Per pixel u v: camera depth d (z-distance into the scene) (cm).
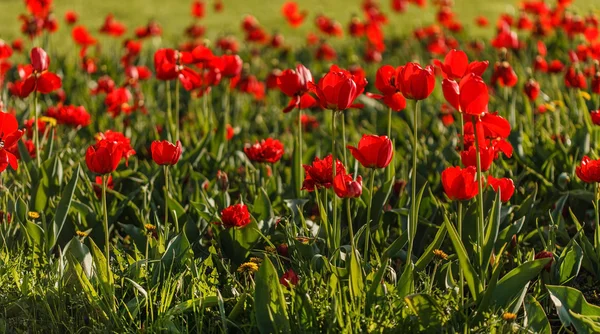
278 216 646
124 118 959
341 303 454
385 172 671
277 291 459
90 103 1080
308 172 519
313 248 550
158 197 691
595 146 737
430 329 452
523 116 941
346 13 2573
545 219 705
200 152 761
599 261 571
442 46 1341
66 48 1734
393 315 456
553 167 748
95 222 625
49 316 502
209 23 2380
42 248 573
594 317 466
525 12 1410
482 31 2139
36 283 520
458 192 473
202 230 634
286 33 2205
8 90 1062
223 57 793
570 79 819
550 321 537
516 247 594
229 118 1048
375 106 1085
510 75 812
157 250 544
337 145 874
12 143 516
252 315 472
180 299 509
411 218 491
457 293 478
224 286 525
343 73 509
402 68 479
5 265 538
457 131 907
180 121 994
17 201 612
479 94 436
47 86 667
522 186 766
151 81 1225
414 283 523
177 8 2670
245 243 580
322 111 1100
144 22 2395
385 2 2759
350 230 473
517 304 475
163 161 558
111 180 690
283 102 1167
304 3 2777
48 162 652
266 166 744
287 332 455
